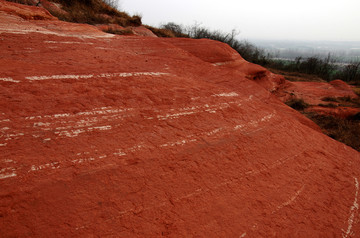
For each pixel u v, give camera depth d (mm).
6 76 3402
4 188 2012
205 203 2617
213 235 2328
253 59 34844
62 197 2131
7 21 6180
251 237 2445
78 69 4242
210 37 31359
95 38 7059
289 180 3480
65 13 12469
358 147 7320
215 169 3090
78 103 3283
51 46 5273
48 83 3518
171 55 7438
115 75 4324
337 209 3279
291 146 4340
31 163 2283
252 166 3414
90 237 1951
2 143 2371
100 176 2432
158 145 3076
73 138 2723
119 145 2854
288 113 7750
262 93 7949
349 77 33938
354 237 2916
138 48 7242
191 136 3445
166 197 2508
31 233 1824
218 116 4148
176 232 2234
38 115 2855
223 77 7129
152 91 4148
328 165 4316
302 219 2893
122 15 16359
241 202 2793
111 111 3336
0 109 2754
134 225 2160
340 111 10625
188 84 4910
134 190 2443
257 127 4355
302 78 27578
